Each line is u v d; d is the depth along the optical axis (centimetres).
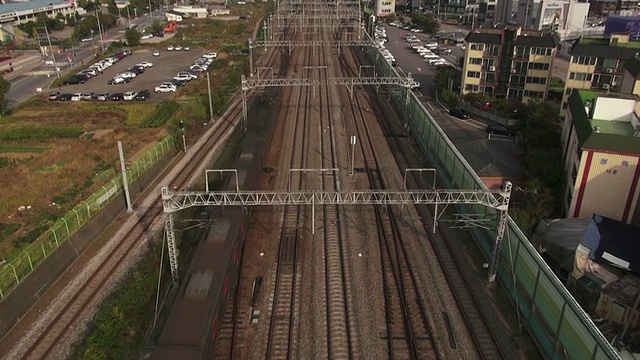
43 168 4031
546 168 3622
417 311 2461
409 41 10294
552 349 2080
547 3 9412
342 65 8250
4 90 5484
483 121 5588
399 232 3186
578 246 2684
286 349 2214
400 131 5153
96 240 3041
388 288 2636
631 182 3030
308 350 2211
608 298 2383
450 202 2552
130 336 2270
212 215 2905
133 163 3728
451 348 2223
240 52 9125
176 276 2639
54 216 3247
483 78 6144
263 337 2283
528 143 4269
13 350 2166
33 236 2964
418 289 2627
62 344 2212
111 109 5688
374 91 6775
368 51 8644
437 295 2580
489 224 2789
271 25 10362
